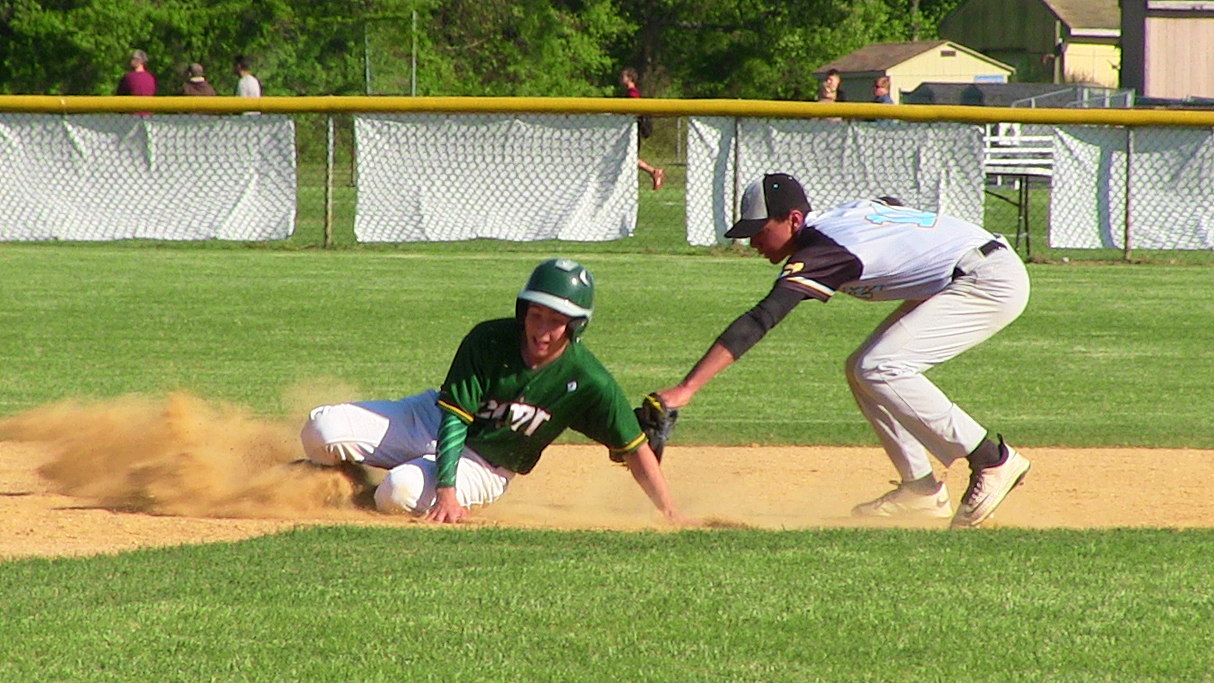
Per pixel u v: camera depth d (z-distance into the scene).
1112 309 43.03
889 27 192.00
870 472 23.69
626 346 35.72
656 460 18.50
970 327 18.52
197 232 55.72
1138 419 28.05
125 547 16.45
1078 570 15.41
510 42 133.62
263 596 14.08
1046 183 73.50
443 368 32.16
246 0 108.62
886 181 54.06
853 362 19.05
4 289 43.53
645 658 12.47
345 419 18.98
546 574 14.95
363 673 12.01
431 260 52.12
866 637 13.08
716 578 14.88
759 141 54.62
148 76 65.50
